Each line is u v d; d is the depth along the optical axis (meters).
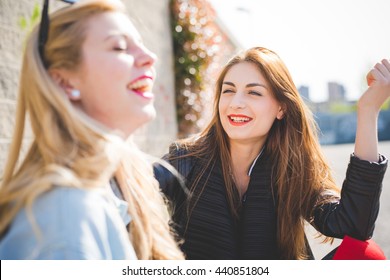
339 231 1.68
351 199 1.63
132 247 1.08
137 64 1.09
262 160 1.97
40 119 1.00
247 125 1.88
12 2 2.14
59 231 0.84
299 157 1.96
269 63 1.90
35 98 1.00
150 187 1.35
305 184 1.92
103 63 1.03
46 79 1.00
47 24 1.06
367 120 1.63
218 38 6.08
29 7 2.28
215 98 2.06
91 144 0.96
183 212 1.91
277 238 1.90
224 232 1.86
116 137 1.02
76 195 0.87
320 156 2.03
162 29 4.94
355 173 1.62
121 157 1.06
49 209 0.85
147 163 1.39
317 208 1.86
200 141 2.06
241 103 1.87
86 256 0.83
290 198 1.90
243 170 2.01
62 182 0.86
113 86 1.04
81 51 1.03
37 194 0.85
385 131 26.30
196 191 1.90
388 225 4.79
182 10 5.34
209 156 1.97
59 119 0.99
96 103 1.05
